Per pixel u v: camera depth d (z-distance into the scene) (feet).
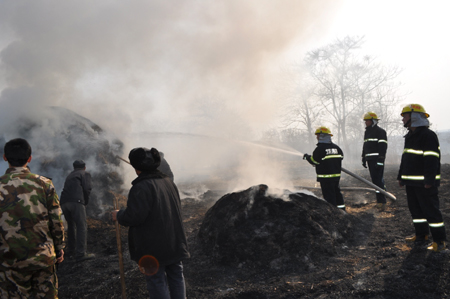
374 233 15.01
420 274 10.02
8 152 7.86
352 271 11.05
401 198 21.59
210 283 11.43
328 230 13.70
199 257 13.75
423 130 12.17
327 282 10.34
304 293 9.93
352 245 13.83
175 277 8.60
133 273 12.40
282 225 13.24
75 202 15.48
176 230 8.49
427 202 11.84
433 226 11.64
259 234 13.05
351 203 22.24
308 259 12.17
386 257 11.96
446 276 9.68
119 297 10.72
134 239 8.29
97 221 20.85
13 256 7.25
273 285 10.67
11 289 7.34
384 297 9.16
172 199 8.64
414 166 12.32
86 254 15.44
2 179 7.57
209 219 14.97
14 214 7.34
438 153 11.78
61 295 11.50
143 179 8.38
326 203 15.44
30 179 7.77
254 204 14.05
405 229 15.07
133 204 7.91
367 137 21.16
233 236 13.17
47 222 7.80
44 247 7.59
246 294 10.23
